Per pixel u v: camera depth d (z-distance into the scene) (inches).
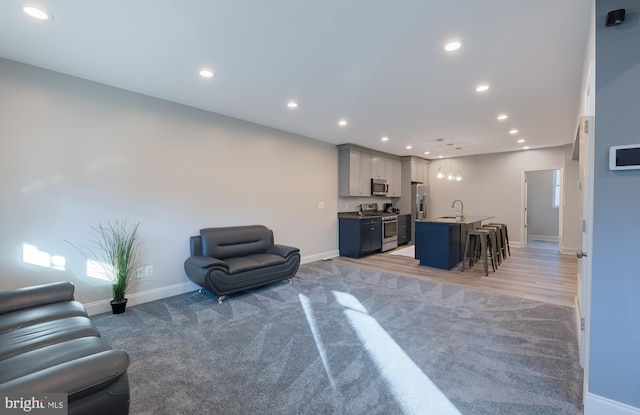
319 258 235.8
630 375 61.7
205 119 160.9
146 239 139.7
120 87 129.5
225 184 170.9
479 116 168.2
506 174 293.7
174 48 95.5
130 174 134.2
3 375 49.8
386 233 273.4
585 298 76.5
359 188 259.6
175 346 96.5
